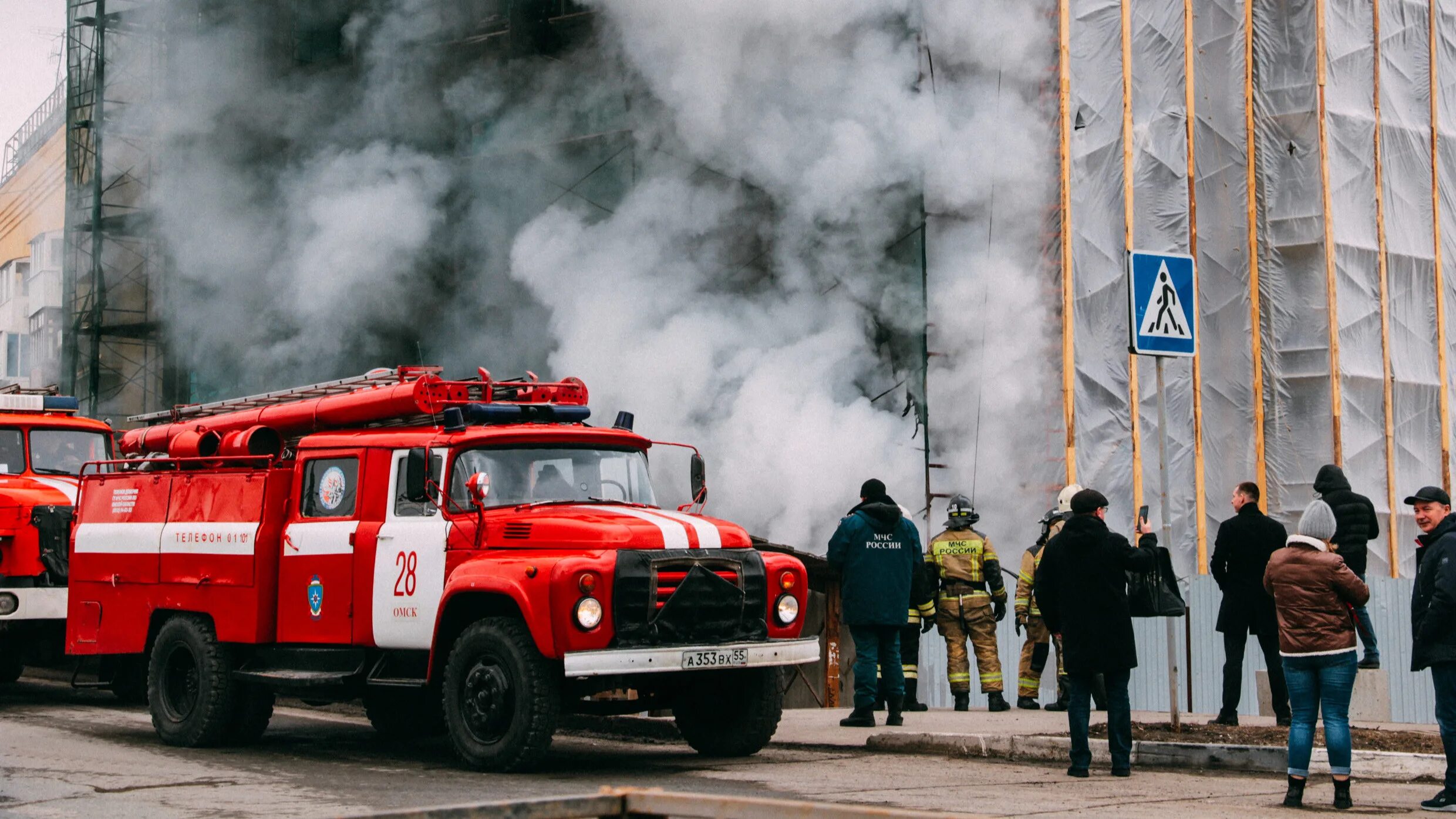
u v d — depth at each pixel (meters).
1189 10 21.33
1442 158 22.95
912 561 11.29
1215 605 13.40
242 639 10.00
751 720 9.42
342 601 9.57
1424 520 7.85
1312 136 21.34
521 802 3.54
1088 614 8.59
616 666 8.25
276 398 11.09
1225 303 21.31
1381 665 12.85
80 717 12.55
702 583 8.68
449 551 9.02
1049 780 8.44
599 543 8.51
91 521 11.48
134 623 10.91
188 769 9.01
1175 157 21.11
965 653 12.88
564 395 10.39
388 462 9.54
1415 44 22.83
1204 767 8.95
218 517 10.39
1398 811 7.40
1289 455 21.08
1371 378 21.39
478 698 8.63
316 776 8.62
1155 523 20.31
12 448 14.71
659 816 3.68
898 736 9.96
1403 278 22.19
